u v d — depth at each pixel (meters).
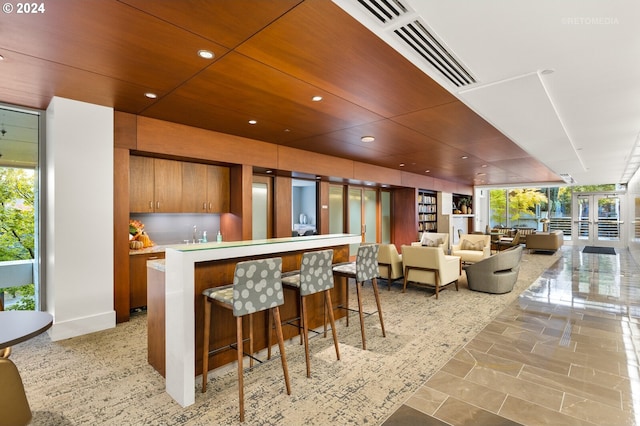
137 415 2.07
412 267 5.21
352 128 4.41
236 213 5.14
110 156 3.62
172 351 2.28
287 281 2.76
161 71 2.69
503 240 10.52
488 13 1.90
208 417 2.05
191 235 5.23
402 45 2.28
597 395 2.26
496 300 4.78
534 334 3.40
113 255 3.66
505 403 2.17
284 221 6.36
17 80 2.86
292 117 3.94
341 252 3.88
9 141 3.55
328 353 2.96
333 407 2.14
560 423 1.96
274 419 2.02
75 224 3.39
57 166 3.29
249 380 2.49
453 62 2.53
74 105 3.38
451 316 4.03
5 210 3.58
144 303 4.14
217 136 4.66
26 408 1.44
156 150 4.03
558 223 14.09
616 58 2.46
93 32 2.09
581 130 4.52
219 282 2.64
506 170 8.48
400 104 3.46
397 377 2.52
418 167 8.04
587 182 11.47
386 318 3.96
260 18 1.95
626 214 12.16
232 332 2.72
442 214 10.71
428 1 1.79
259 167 5.31
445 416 2.03
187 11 1.87
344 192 8.18
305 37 2.17
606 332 3.44
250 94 3.19
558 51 2.36
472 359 2.83
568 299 4.80
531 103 3.40
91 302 3.48
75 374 2.59
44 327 1.82
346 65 2.56
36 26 2.01
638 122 4.12
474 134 4.71
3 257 3.57
